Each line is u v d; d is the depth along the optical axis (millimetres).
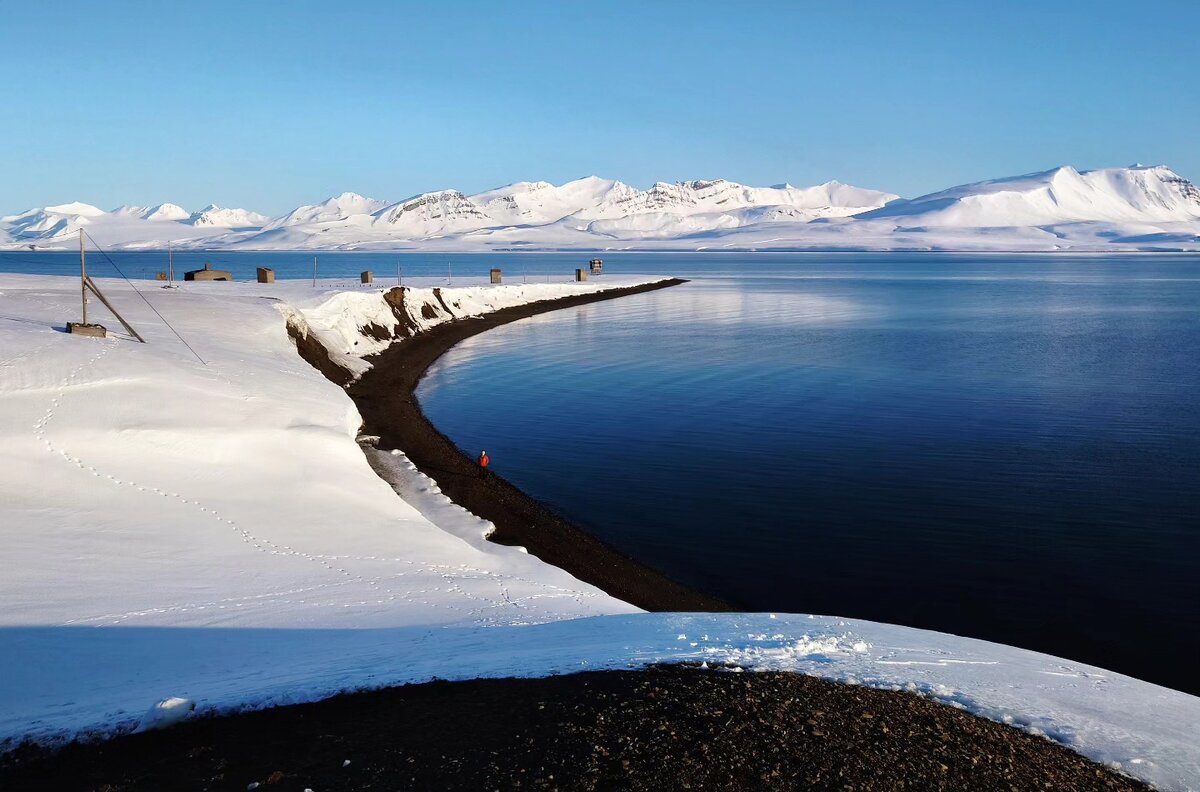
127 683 13070
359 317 67688
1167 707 13164
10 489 22594
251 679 12773
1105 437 39938
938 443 38938
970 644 16562
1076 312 108875
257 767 9422
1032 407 46969
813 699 11203
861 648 14750
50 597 16922
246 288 77875
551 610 18562
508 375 59219
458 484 32250
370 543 23219
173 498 24047
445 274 179250
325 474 27625
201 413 29359
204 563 20203
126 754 9906
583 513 29344
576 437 40625
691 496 31328
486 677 12055
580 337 82000
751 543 26625
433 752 9625
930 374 58719
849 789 8992
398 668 12852
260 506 24719
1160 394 50688
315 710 11008
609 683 11594
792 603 22359
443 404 48688
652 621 16812
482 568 22406
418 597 19062
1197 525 27875
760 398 50344
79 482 23688
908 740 10250
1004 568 24547
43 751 10000
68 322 39656
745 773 9188
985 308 114750
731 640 14625
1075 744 10867
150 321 44969
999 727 11133
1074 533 27266
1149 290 154625
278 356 42875
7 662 13758
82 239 37844
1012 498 30797
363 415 42781
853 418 44500
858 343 76938
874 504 30266
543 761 9344
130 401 29062
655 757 9406
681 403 48969
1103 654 19672
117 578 18516
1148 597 22609
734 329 88875
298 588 19078
